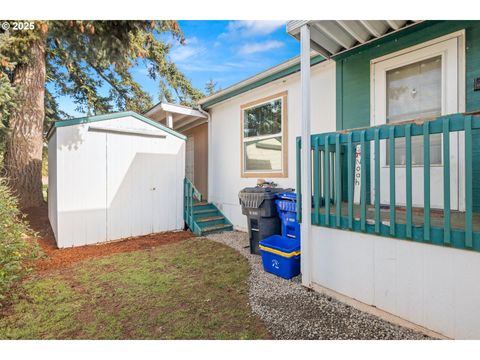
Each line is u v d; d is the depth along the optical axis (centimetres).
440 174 302
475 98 278
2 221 299
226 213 659
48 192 647
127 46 502
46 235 528
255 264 381
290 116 498
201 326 225
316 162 289
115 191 524
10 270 271
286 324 227
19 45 555
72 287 302
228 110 653
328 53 382
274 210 415
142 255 425
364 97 370
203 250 455
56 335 214
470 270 185
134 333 217
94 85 1230
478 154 275
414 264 213
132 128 547
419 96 321
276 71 487
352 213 252
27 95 673
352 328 219
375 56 356
